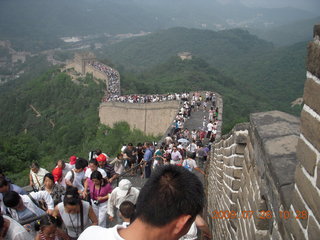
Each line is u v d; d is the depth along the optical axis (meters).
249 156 3.80
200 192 2.01
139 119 41.19
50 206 5.86
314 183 1.98
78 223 4.96
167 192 1.92
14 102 83.75
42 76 91.69
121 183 5.91
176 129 22.67
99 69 71.50
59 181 7.96
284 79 114.75
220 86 84.62
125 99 48.34
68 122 63.38
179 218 1.93
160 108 37.06
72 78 77.94
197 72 94.12
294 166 2.54
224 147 6.03
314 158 2.00
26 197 5.59
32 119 74.94
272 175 2.65
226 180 5.43
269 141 2.96
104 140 43.94
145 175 11.94
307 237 2.03
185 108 27.72
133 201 5.93
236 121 31.09
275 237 2.66
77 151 48.38
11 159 35.12
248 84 108.06
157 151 11.96
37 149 42.62
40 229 4.72
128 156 12.55
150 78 99.19
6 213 5.71
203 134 19.69
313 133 2.02
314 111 2.03
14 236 4.10
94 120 54.22
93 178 6.43
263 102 80.94
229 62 175.75
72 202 4.79
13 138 39.19
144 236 1.94
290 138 2.92
